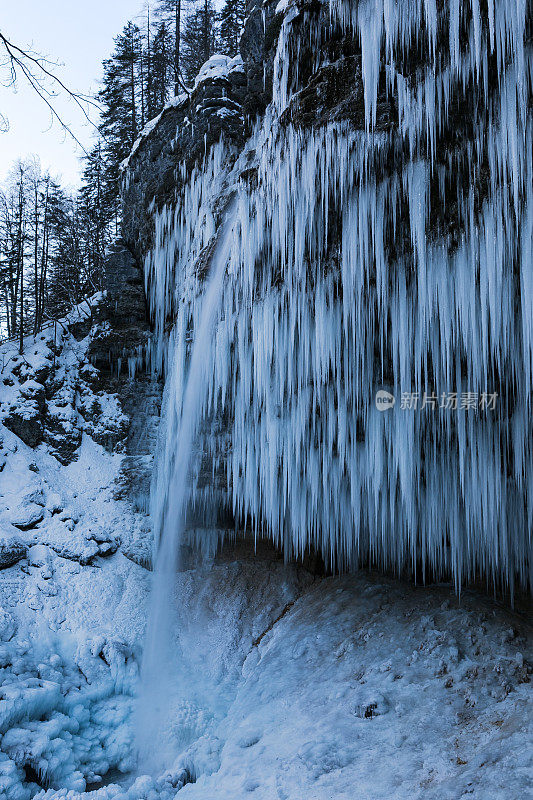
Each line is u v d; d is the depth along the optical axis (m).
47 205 18.94
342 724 6.03
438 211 5.26
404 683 6.42
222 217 8.20
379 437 6.73
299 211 5.93
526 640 6.61
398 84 4.94
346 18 5.20
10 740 6.68
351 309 5.93
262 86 8.52
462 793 4.21
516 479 6.53
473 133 4.88
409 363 5.87
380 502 7.95
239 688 8.26
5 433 10.97
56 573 9.45
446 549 8.46
